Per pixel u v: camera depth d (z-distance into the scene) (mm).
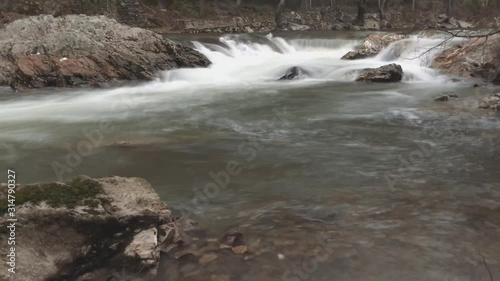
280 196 5773
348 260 4199
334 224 4934
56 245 3885
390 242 4523
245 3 42625
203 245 4473
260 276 3957
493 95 11922
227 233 4672
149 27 32469
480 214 5148
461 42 18094
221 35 26500
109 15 30609
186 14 36781
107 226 4172
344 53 22797
